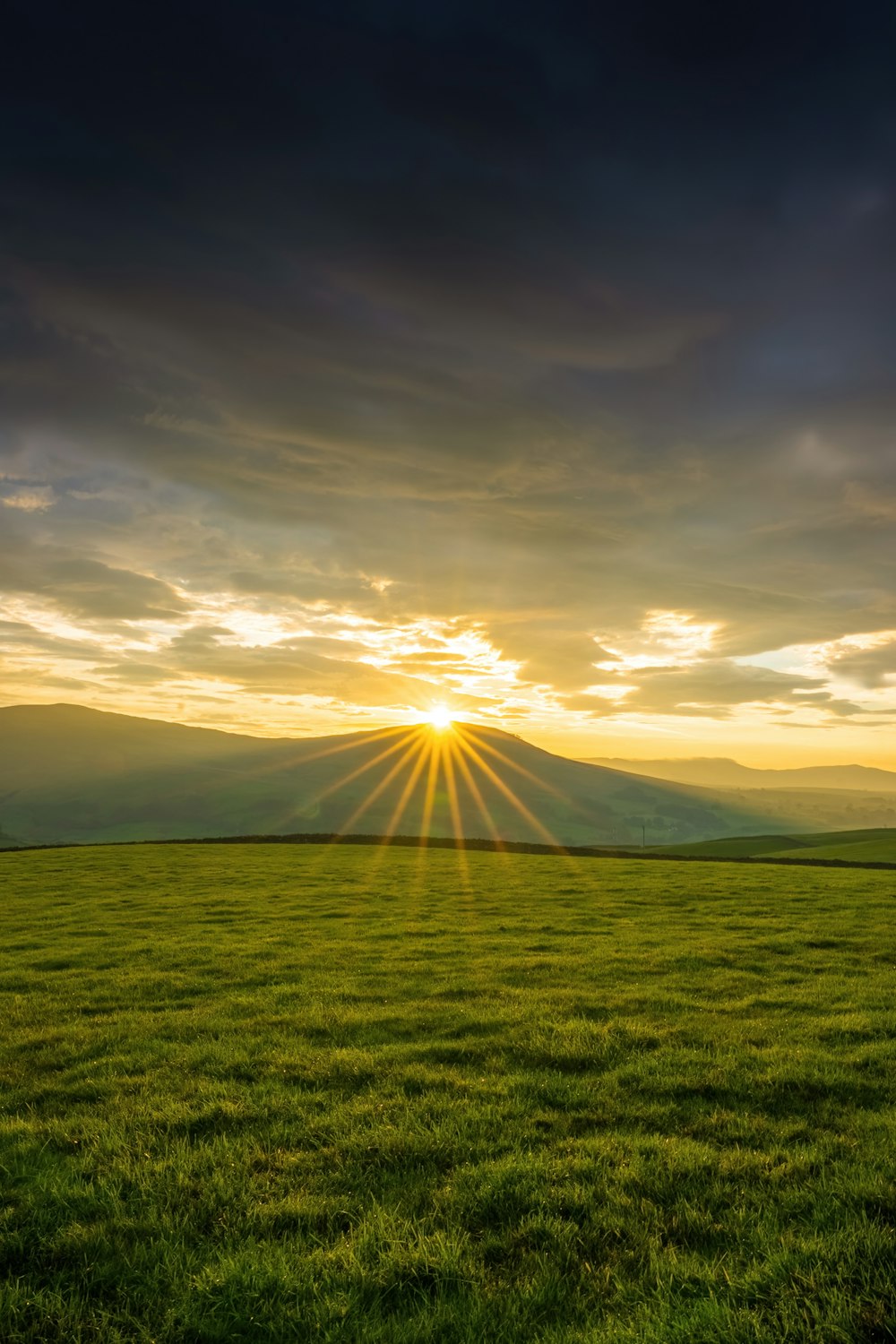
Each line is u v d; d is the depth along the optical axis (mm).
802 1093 10414
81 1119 9688
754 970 18766
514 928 24844
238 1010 15023
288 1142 8969
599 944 21859
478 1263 6469
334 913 28266
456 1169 8133
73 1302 6016
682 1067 11438
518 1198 7520
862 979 17594
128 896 33000
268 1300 5977
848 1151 8555
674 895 33312
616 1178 7914
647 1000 15562
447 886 36656
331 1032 13438
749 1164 8211
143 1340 5621
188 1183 7891
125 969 19016
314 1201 7520
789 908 29422
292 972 18281
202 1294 6074
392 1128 9180
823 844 134000
